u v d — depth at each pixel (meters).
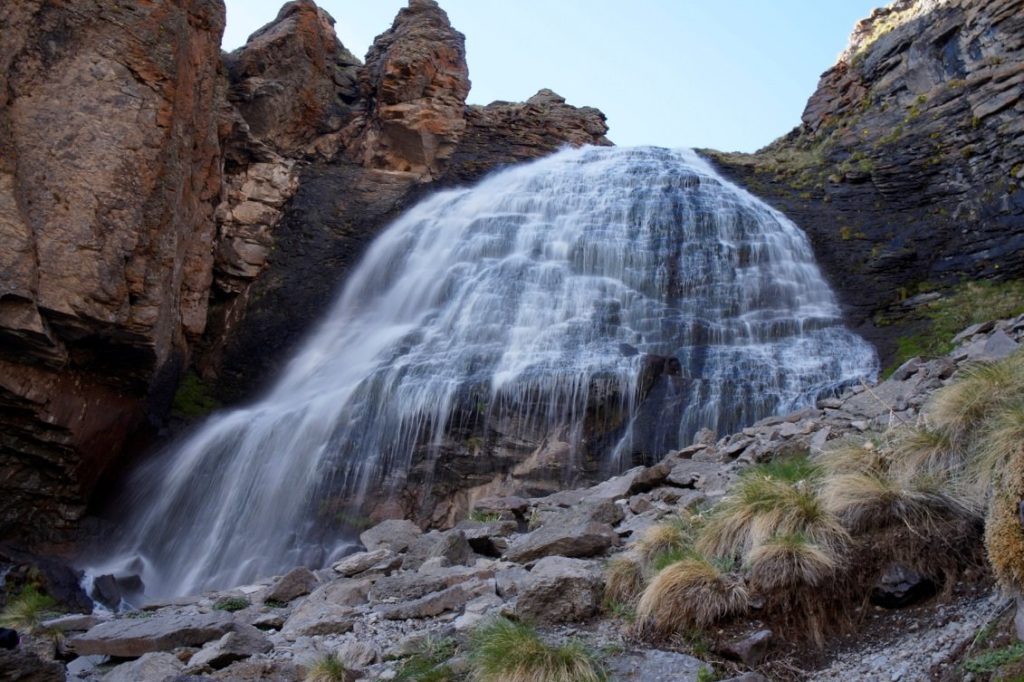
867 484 6.34
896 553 5.86
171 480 17.14
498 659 5.45
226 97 25.56
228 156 24.52
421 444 15.52
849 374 17.02
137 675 6.18
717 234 22.98
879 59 28.45
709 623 5.82
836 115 29.91
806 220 24.16
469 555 8.90
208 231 21.00
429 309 21.73
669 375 16.58
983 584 5.47
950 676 4.72
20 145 14.08
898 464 6.75
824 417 10.63
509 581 7.21
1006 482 5.06
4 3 14.16
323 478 15.75
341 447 15.99
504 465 15.18
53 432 14.41
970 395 6.75
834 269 21.84
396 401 16.20
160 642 6.95
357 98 29.98
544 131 31.06
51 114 14.47
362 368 18.94
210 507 16.52
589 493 11.13
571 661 5.42
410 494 15.17
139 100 15.48
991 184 21.42
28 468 14.48
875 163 24.70
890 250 21.61
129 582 13.73
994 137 22.27
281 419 17.25
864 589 5.84
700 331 19.34
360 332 21.58
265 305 22.69
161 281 15.92
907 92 26.88
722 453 10.76
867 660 5.33
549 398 15.69
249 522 15.95
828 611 5.78
